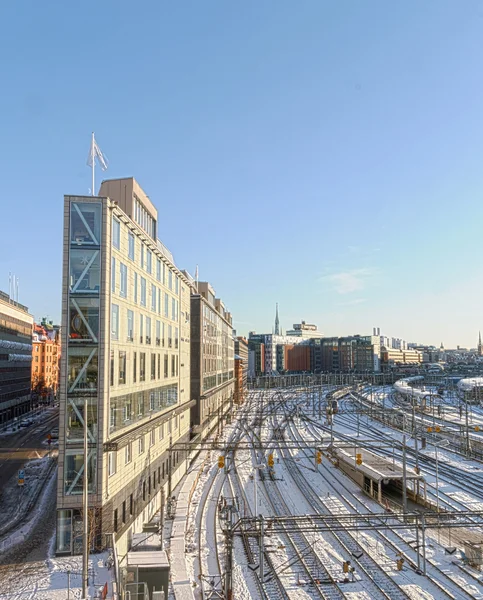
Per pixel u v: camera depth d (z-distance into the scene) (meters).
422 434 74.94
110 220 29.89
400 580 27.11
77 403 27.89
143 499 36.03
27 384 97.19
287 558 30.61
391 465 48.03
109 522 28.28
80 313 28.53
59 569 24.56
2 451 57.47
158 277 43.19
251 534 29.20
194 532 35.03
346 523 36.81
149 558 25.08
